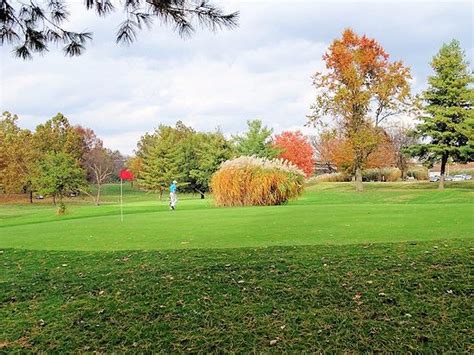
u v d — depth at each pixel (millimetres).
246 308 5258
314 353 4316
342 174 46969
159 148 45062
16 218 23656
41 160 47656
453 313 4855
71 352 4625
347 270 6219
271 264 6688
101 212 21734
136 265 7191
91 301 5746
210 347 4551
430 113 34656
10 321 5336
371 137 33312
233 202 21094
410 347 4309
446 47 33969
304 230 9680
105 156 60656
